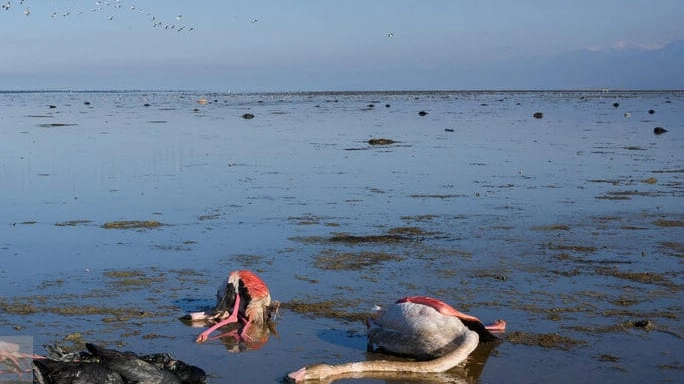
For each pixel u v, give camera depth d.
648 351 9.75
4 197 20.95
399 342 9.61
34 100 117.81
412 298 10.17
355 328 10.62
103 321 10.65
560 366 9.27
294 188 22.88
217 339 10.12
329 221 17.80
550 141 39.34
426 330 9.52
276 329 10.54
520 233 16.64
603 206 20.02
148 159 30.25
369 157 31.38
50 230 16.55
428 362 9.13
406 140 39.69
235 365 9.25
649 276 13.23
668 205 20.20
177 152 33.00
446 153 33.03
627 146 36.69
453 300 11.80
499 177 25.53
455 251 14.93
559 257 14.55
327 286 12.52
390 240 15.84
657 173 26.67
